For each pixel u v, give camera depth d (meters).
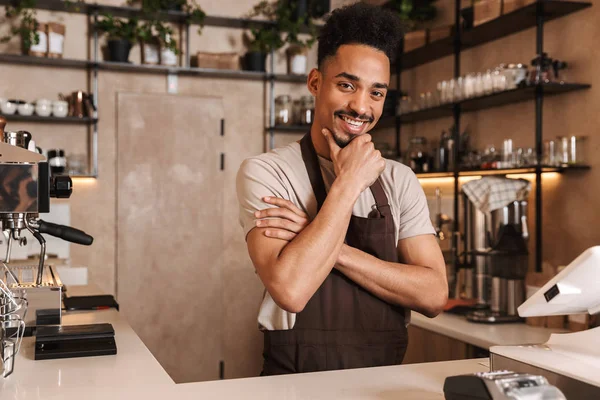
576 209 2.98
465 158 3.52
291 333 1.51
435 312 1.55
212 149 4.73
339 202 1.42
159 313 4.58
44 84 4.32
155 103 4.59
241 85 4.83
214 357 4.71
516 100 3.36
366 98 1.45
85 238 1.70
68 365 1.48
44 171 1.63
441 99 3.68
